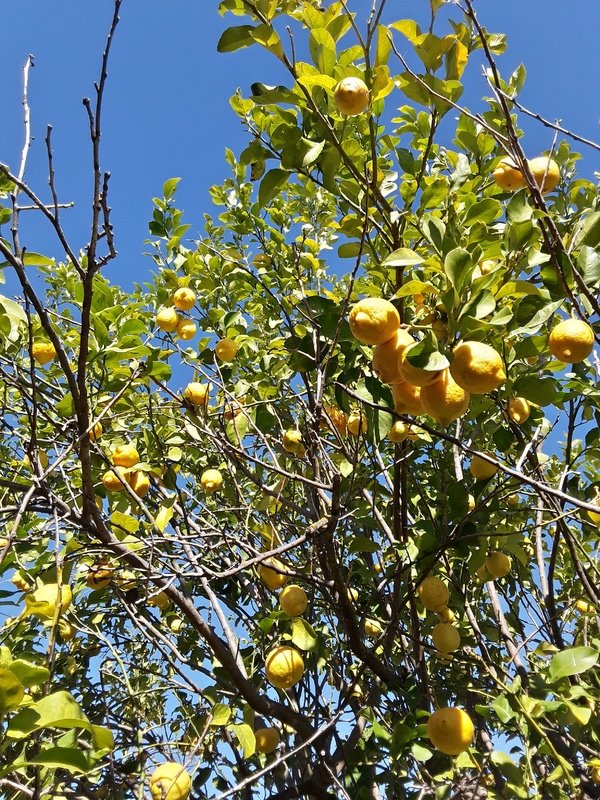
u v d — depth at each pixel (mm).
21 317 1304
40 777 934
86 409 1097
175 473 1826
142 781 1186
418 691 1319
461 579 1509
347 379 1300
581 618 1688
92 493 1180
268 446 1388
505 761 1024
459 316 897
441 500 1391
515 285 955
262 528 1482
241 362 1980
